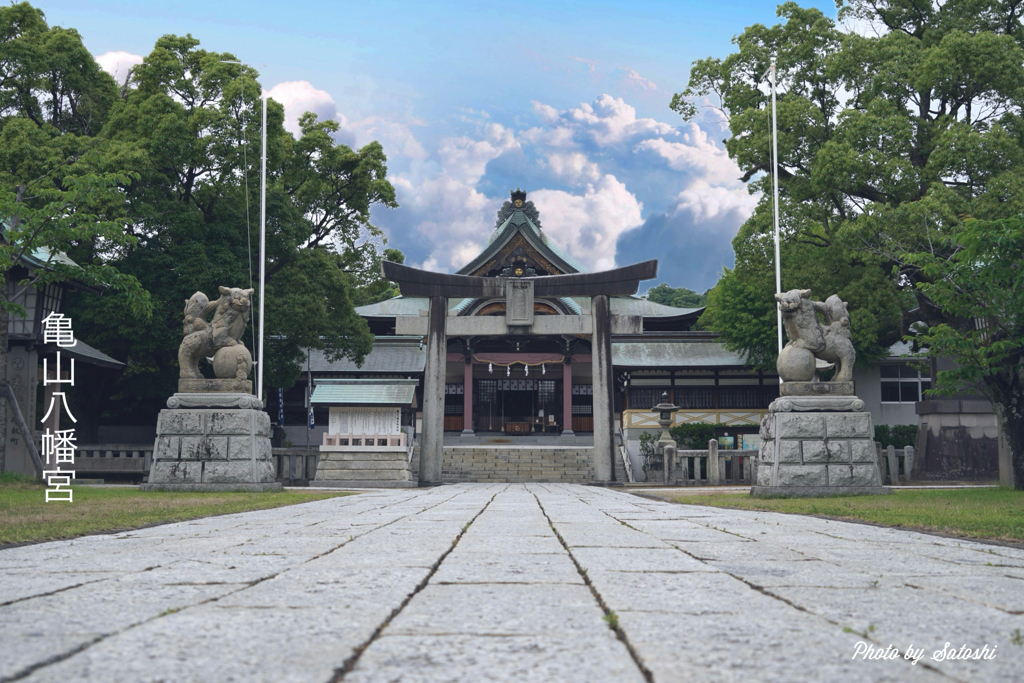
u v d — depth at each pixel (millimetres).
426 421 24844
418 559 4918
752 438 36625
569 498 14375
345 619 3014
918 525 7867
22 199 18094
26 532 7086
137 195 27250
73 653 2494
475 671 2305
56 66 26422
